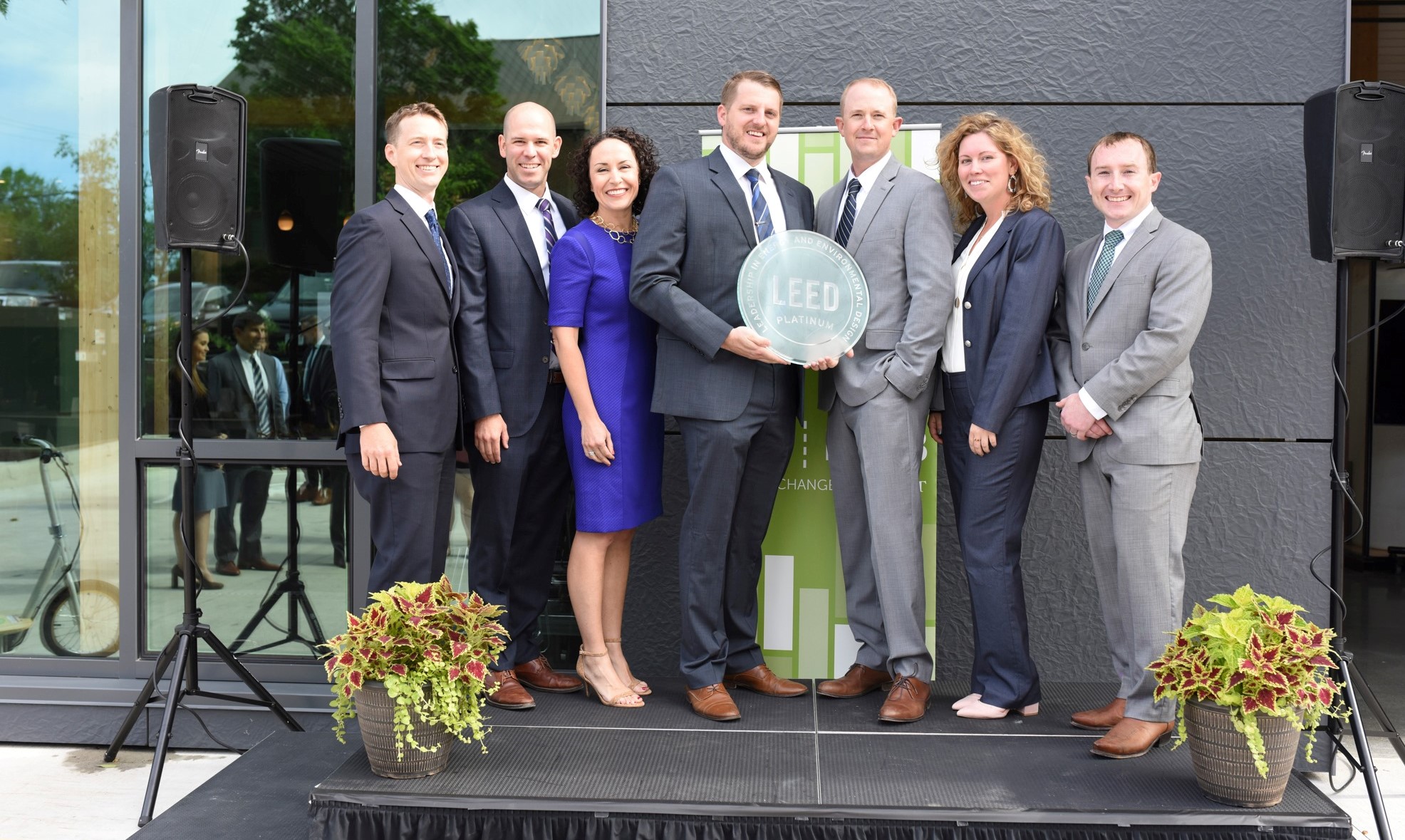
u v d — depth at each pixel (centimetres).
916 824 209
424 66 330
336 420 333
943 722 262
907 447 266
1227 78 309
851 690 283
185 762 305
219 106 277
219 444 332
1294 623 213
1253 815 205
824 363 259
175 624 336
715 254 261
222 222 278
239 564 335
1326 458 312
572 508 331
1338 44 307
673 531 324
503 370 275
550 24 328
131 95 331
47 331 339
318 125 332
